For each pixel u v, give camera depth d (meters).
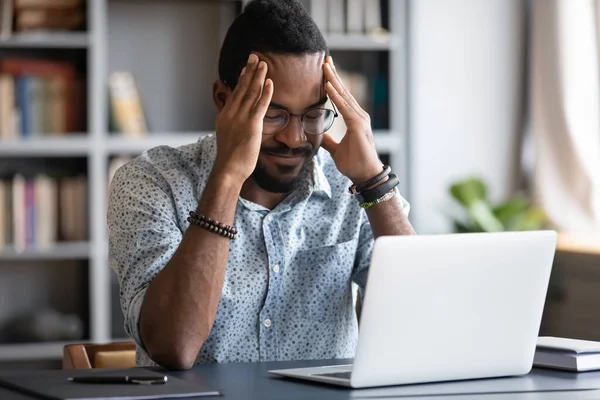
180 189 1.96
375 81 4.73
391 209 1.95
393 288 1.44
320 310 2.01
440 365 1.52
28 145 4.34
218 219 1.74
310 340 2.00
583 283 4.07
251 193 1.98
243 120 1.78
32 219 4.38
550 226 4.77
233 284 1.93
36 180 4.39
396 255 1.43
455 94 5.04
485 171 5.07
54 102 4.43
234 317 1.93
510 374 1.60
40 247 4.38
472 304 1.52
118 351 2.11
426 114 5.01
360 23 4.66
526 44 5.10
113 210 1.94
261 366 1.73
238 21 1.91
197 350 1.71
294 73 1.81
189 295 1.70
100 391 1.36
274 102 1.81
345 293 2.04
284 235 1.98
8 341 4.60
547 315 4.29
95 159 4.41
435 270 1.47
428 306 1.48
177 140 4.50
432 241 1.46
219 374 1.62
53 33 4.39
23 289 4.68
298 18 1.84
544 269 1.58
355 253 2.08
